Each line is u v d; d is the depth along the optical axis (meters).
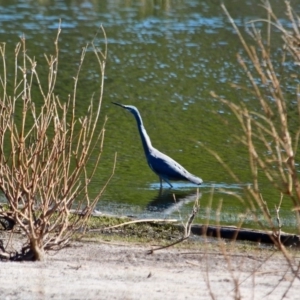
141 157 19.98
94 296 8.66
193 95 27.34
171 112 25.00
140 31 40.62
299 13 35.66
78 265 10.91
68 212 11.59
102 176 18.16
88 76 29.91
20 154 10.96
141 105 25.78
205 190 17.59
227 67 32.00
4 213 11.67
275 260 11.87
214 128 23.09
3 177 11.23
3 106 11.17
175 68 31.83
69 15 45.72
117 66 32.03
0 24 41.47
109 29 41.06
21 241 12.41
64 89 27.52
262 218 15.22
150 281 9.83
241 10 47.38
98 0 52.22
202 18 44.91
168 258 11.91
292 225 14.79
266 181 18.00
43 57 33.06
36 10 47.38
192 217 13.48
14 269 10.27
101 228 13.57
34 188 11.03
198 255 12.20
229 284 9.72
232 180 18.31
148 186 17.78
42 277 9.68
